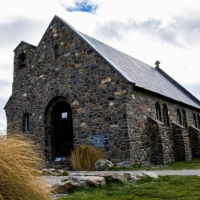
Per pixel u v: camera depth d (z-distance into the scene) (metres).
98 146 14.31
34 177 4.29
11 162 3.96
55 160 15.74
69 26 16.86
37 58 18.33
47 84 17.34
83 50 15.89
